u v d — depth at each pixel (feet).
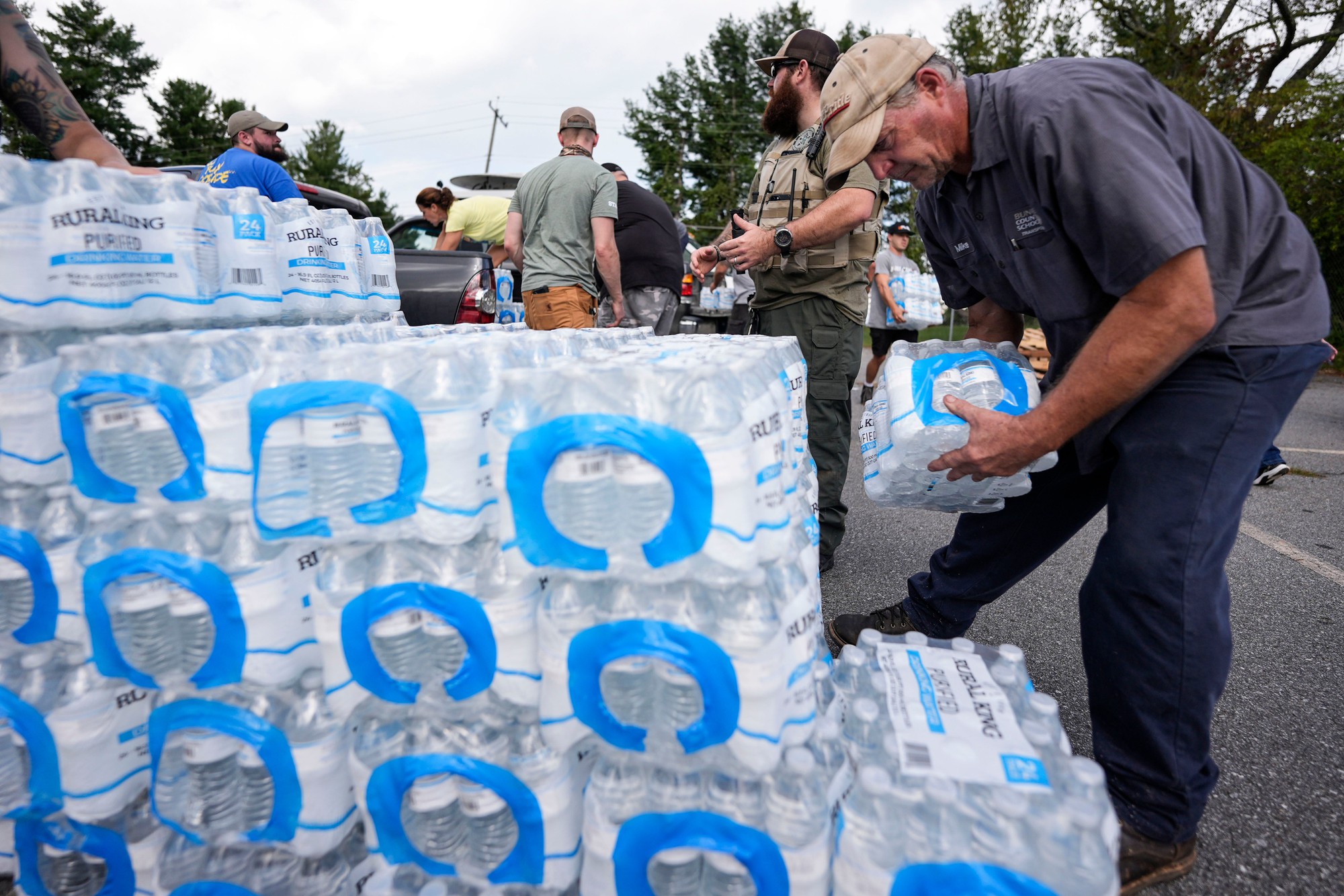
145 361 4.36
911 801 3.65
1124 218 4.46
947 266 7.32
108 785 4.42
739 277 26.43
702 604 3.77
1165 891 4.98
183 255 5.18
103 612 4.17
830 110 5.71
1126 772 5.03
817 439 10.07
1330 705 7.27
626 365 4.00
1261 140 54.44
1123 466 5.12
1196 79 62.95
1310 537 12.55
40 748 4.43
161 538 4.23
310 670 4.43
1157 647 4.81
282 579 4.17
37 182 4.50
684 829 3.82
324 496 4.05
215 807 4.48
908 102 5.42
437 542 3.96
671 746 3.96
